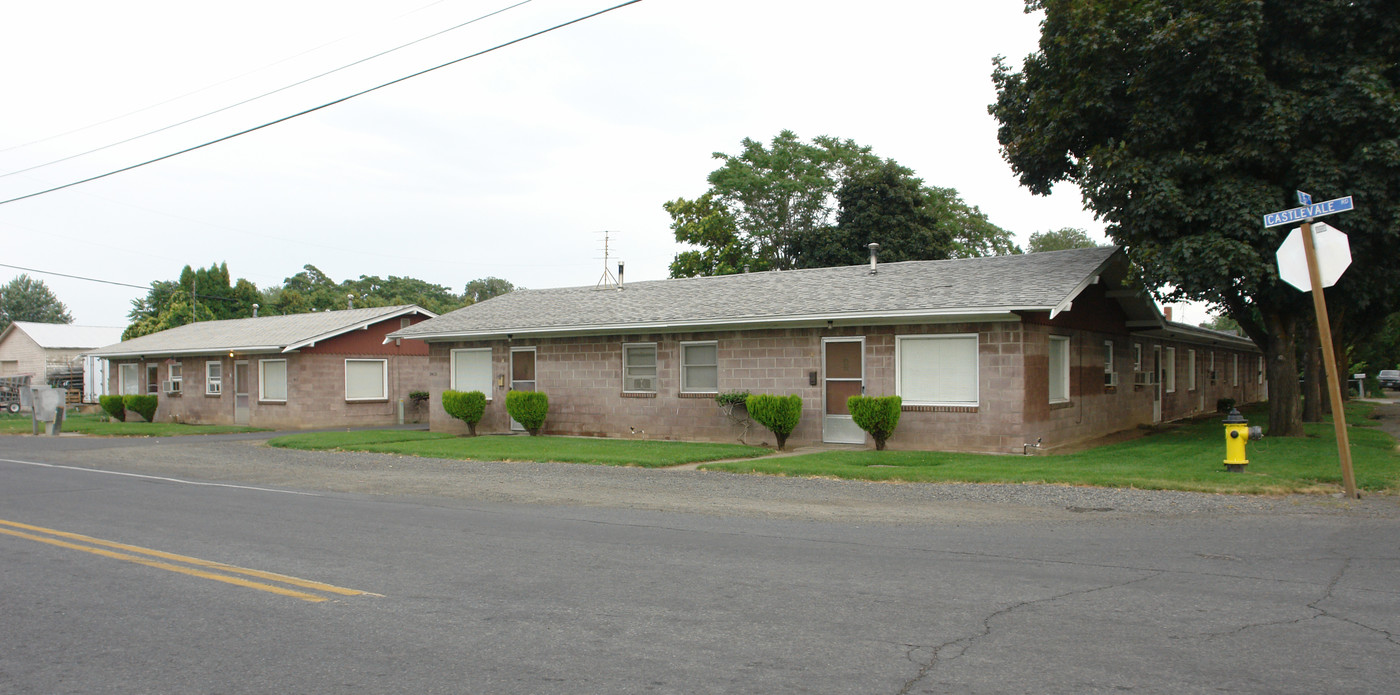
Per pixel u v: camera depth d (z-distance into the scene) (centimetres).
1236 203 1482
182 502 1168
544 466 1570
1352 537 823
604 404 2181
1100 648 498
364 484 1372
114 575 720
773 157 4525
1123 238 1695
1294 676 448
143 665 494
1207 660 475
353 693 444
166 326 5206
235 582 690
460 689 447
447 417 2491
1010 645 506
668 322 1997
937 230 4075
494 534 896
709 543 837
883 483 1273
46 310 9544
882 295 1825
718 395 1939
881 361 1791
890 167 3938
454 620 575
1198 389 2942
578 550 806
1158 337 2489
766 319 1858
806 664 477
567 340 2247
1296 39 1522
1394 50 1491
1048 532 878
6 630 567
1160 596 614
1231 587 638
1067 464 1396
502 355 2384
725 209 4588
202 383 3316
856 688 439
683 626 554
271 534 906
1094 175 1664
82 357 4712
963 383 1709
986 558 754
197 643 534
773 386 1922
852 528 918
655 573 707
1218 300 1830
